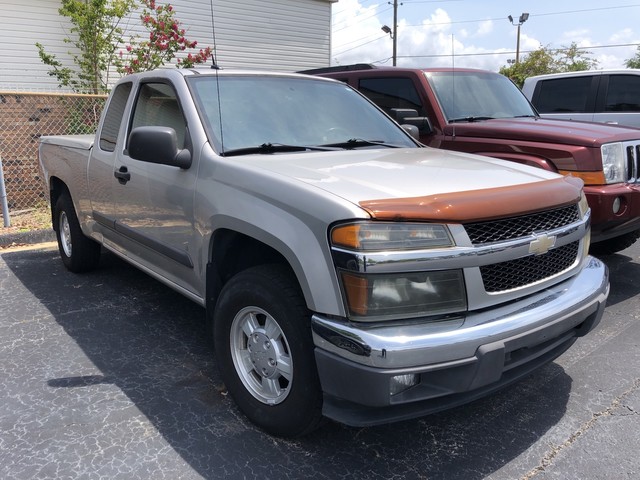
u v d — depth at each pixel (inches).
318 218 94.3
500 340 94.2
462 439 115.3
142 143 128.0
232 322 116.0
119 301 190.2
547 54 1138.0
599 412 125.9
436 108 228.5
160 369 142.4
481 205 96.7
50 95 318.7
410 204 93.1
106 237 182.5
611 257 246.5
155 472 102.5
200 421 119.2
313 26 580.7
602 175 179.5
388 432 117.2
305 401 102.0
